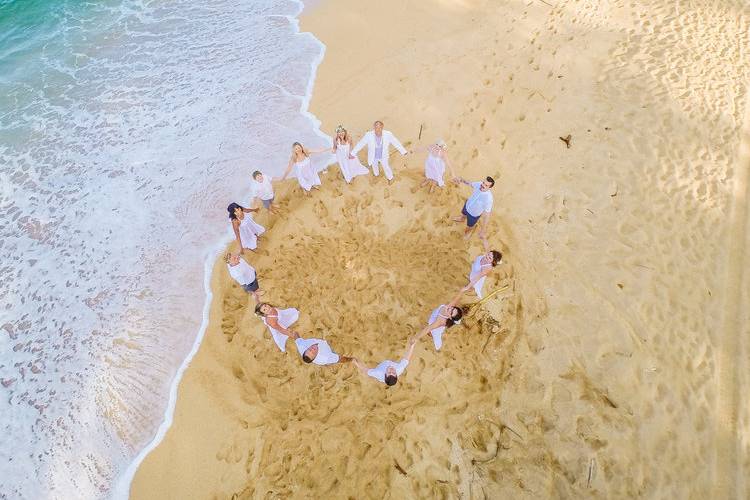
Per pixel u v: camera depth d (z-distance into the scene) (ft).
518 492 16.44
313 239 24.04
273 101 30.68
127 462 18.30
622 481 16.16
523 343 19.70
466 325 20.62
